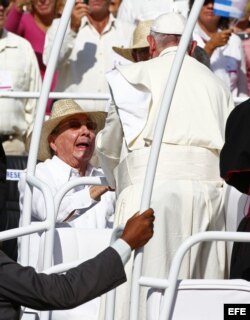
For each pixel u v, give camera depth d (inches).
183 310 681.6
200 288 682.8
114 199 920.3
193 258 779.4
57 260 807.1
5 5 1240.8
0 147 711.7
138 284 679.1
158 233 777.6
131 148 800.3
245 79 1250.0
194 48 886.4
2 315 654.5
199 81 816.3
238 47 1235.2
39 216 869.8
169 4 1250.0
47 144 952.3
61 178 927.7
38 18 1320.1
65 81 1264.8
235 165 738.8
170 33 841.5
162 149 792.3
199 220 787.4
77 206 869.2
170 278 676.1
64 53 1256.2
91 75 1262.3
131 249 666.2
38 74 1250.6
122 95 808.3
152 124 797.9
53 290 649.0
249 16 1300.4
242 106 753.0
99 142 826.2
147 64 820.0
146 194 682.8
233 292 682.8
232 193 802.2
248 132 741.9
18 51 1238.3
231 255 779.4
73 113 935.0
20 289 650.2
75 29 1259.8
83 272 653.9
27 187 762.2
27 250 758.5
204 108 806.5
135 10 1272.1
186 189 786.2
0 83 1196.5
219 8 1123.3
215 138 797.9
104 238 819.4
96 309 800.3
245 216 778.2
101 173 954.1
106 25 1272.1
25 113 1212.5
